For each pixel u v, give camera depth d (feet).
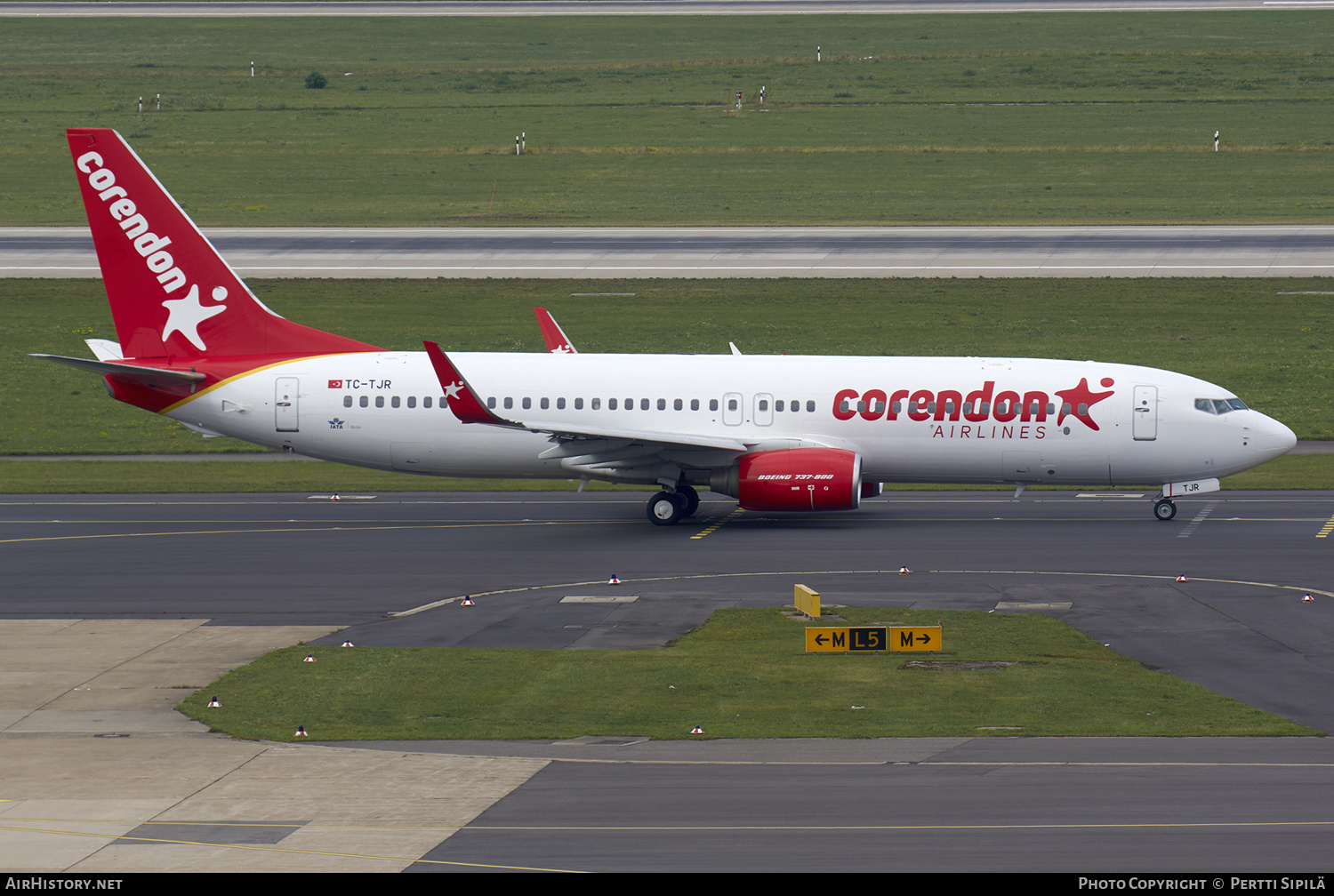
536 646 379.14
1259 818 232.53
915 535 552.00
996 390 586.04
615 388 599.98
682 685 337.31
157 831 233.55
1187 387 581.53
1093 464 583.99
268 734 298.15
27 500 645.51
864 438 590.14
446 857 218.38
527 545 536.42
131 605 434.30
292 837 229.25
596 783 257.96
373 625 407.03
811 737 292.61
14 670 354.74
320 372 609.42
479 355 620.49
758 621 403.95
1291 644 378.32
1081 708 315.37
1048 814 235.20
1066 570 478.59
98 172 597.93
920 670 349.82
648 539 549.13
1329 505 619.26
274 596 448.24
